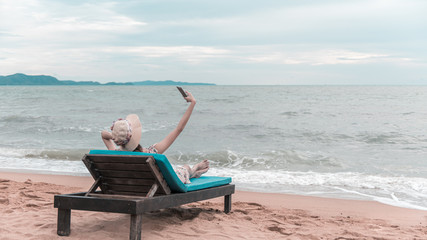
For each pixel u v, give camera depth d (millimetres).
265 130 18406
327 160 11609
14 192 6441
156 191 3973
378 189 8156
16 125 19922
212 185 4727
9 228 4062
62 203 3771
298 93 60125
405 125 20156
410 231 4797
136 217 3467
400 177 9375
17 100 39312
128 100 40594
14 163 11242
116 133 3879
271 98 43812
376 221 5477
